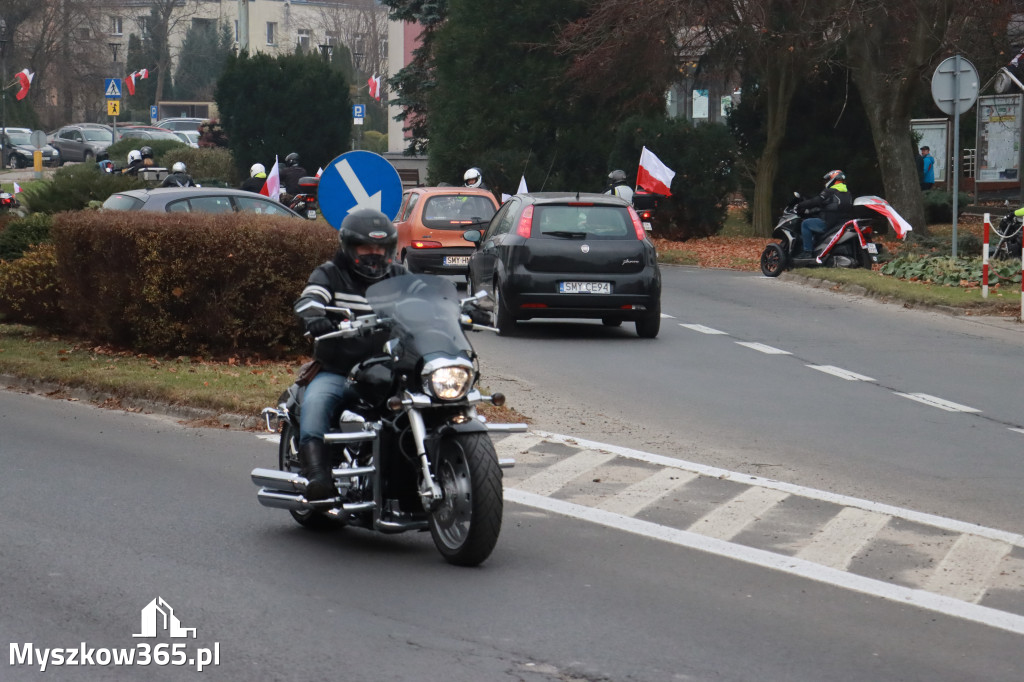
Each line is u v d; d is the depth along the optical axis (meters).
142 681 7.25
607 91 48.66
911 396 17.27
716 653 7.82
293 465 10.60
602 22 44.59
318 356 10.11
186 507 11.42
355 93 140.88
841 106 48.09
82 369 17.89
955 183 31.00
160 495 11.85
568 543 10.35
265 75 60.91
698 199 45.16
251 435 14.73
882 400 16.97
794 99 48.38
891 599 9.01
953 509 11.59
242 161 61.38
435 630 8.16
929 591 9.21
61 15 120.75
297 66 61.19
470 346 9.42
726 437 14.59
